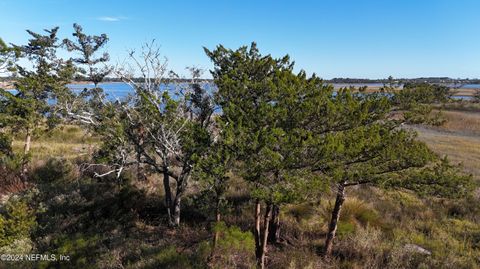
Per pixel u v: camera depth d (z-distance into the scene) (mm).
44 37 12320
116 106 9016
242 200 10492
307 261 7258
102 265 7359
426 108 6773
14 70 11500
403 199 11438
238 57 6141
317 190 5258
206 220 9555
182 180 9266
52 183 12234
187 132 7012
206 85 8570
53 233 8805
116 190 11172
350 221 9391
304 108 5047
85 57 9750
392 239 8711
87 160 13812
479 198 11484
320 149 4887
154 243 8461
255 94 5703
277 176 5254
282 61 6422
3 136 12234
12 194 11094
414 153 5844
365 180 6492
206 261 7055
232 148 5246
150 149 9234
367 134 5652
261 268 6668
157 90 8891
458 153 21266
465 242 8867
